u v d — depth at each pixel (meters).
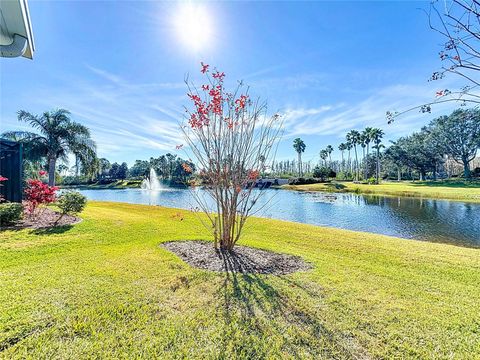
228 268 3.65
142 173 57.78
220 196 4.49
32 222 6.10
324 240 5.87
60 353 1.83
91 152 15.95
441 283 3.35
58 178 18.52
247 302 2.67
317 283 3.20
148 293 2.78
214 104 4.31
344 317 2.44
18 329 2.05
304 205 19.03
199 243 4.98
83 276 3.12
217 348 1.96
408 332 2.24
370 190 29.41
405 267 4.02
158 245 4.70
